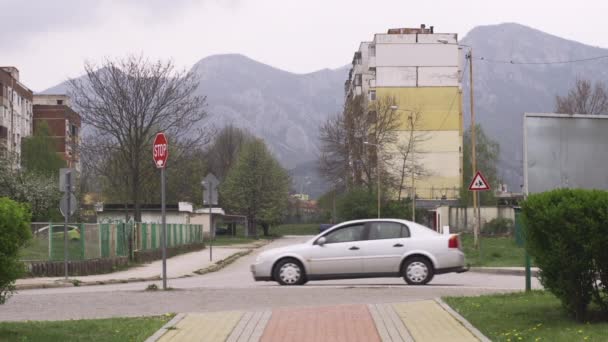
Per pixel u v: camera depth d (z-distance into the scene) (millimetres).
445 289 16500
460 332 10367
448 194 86438
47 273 24953
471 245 44938
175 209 65000
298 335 10281
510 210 63250
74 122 104250
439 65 87375
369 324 11094
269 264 19328
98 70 49281
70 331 10492
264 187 103688
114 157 54688
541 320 10875
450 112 87375
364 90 91812
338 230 19438
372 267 18984
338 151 76625
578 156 13734
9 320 12156
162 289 16969
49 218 51188
